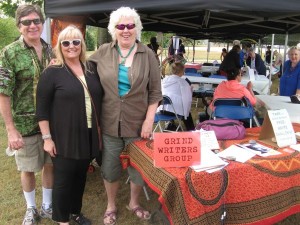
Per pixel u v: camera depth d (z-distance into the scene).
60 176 2.38
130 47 2.38
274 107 3.65
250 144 2.38
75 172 2.42
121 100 2.37
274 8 2.42
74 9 2.71
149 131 2.46
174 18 4.85
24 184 2.71
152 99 2.49
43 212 2.86
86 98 2.30
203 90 6.32
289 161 2.15
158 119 4.38
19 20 2.27
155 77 2.45
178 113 4.41
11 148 2.37
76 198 2.67
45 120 2.26
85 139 2.30
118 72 2.35
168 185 1.81
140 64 2.36
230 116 3.83
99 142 2.42
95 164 3.93
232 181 1.95
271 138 2.47
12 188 3.54
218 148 2.29
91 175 3.79
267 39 13.86
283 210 2.13
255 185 2.02
